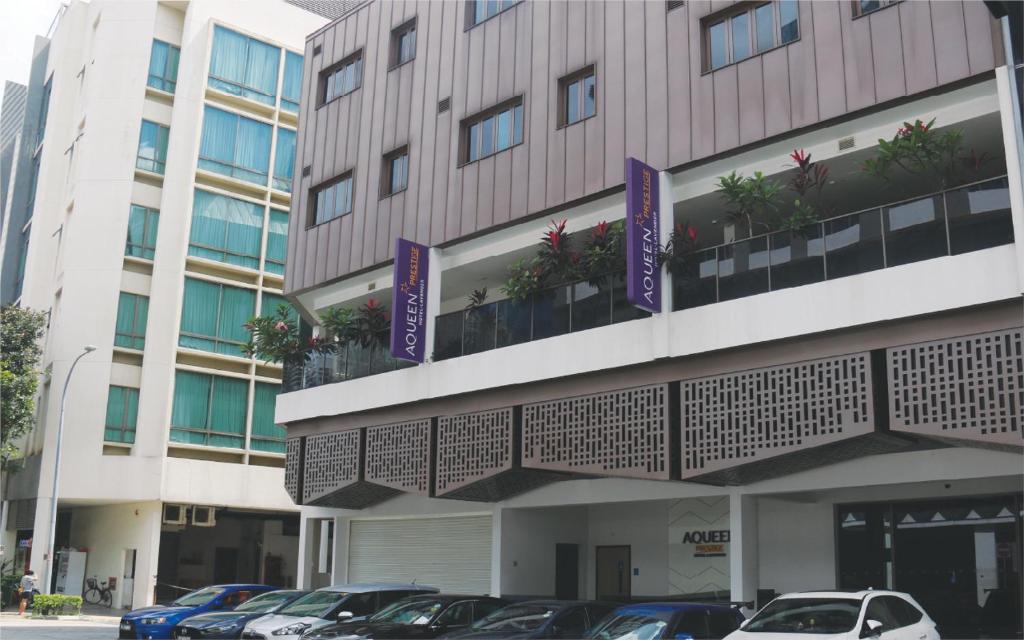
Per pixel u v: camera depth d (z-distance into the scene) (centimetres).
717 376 1486
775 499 1702
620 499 1823
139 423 3431
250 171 3831
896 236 1314
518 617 1357
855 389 1324
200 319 3609
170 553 3869
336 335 2230
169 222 3619
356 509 2434
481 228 1938
